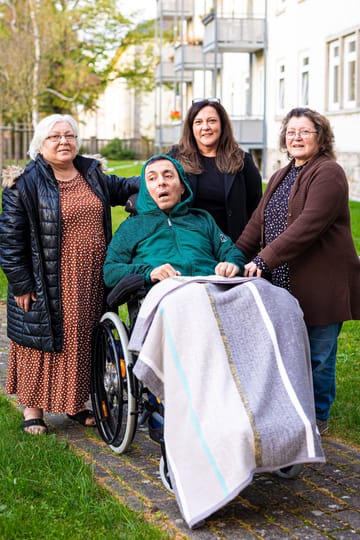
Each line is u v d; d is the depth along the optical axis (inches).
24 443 177.9
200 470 137.4
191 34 1499.8
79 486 151.7
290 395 140.0
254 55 1097.4
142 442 184.7
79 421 199.2
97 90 1700.3
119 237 178.7
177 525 140.7
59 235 184.4
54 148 184.1
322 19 836.6
